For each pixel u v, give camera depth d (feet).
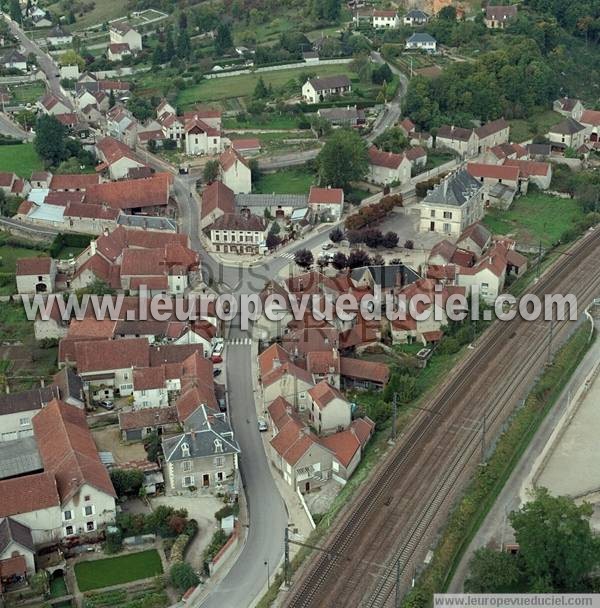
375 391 577.02
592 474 487.20
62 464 456.86
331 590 406.00
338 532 442.50
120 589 414.82
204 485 480.23
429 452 502.79
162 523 446.19
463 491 469.16
